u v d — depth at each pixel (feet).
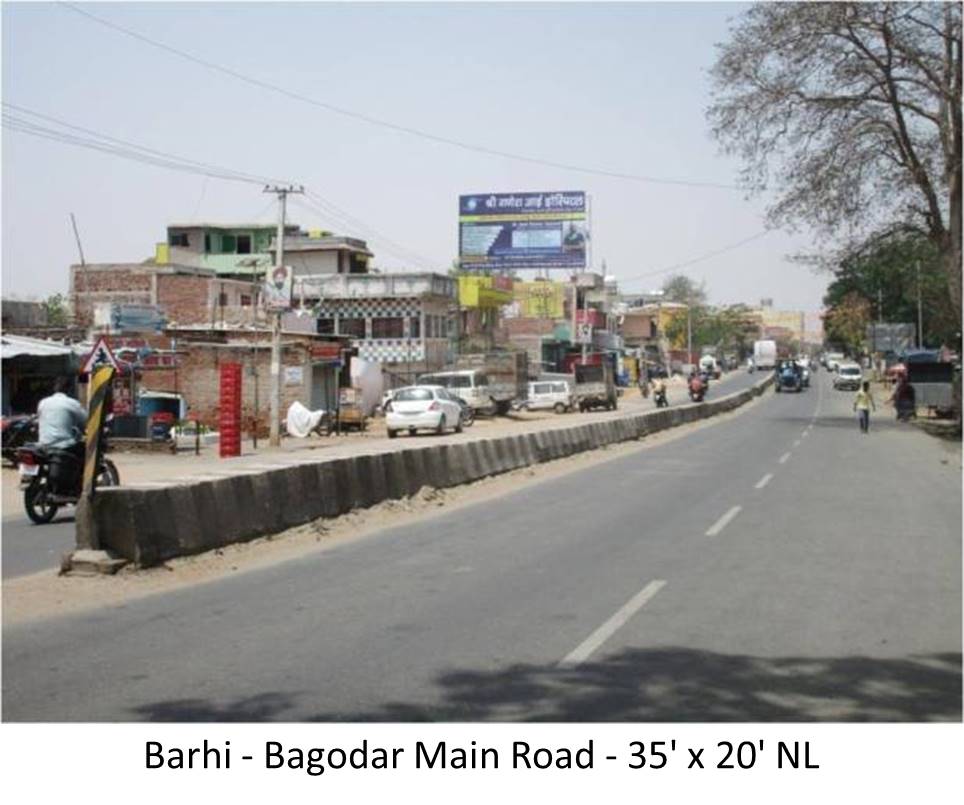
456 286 204.85
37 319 142.92
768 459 90.63
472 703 21.50
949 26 122.62
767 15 131.44
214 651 25.91
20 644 26.78
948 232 131.85
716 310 511.40
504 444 76.43
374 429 148.46
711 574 36.32
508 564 38.81
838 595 32.53
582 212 232.12
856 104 131.85
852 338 355.77
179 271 186.09
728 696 21.94
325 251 212.64
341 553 41.68
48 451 52.34
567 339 280.92
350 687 22.70
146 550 36.73
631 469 81.41
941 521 50.21
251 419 133.90
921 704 21.53
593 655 25.29
